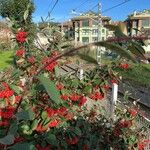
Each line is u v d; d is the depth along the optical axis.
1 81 3.53
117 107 8.12
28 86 2.52
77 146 6.27
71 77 4.70
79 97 4.71
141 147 7.66
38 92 3.61
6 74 3.73
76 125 6.07
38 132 3.84
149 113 15.81
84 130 6.45
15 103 3.36
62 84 4.45
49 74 4.20
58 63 4.35
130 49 1.48
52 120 3.82
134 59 1.32
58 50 4.61
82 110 7.32
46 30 5.09
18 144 1.82
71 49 1.37
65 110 4.22
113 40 1.36
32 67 4.29
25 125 3.47
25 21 4.68
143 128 7.90
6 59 31.73
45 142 3.84
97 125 7.56
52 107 3.71
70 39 5.05
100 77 4.82
